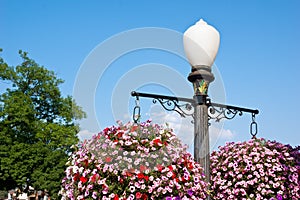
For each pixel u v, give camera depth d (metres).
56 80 21.64
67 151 19.84
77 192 3.26
